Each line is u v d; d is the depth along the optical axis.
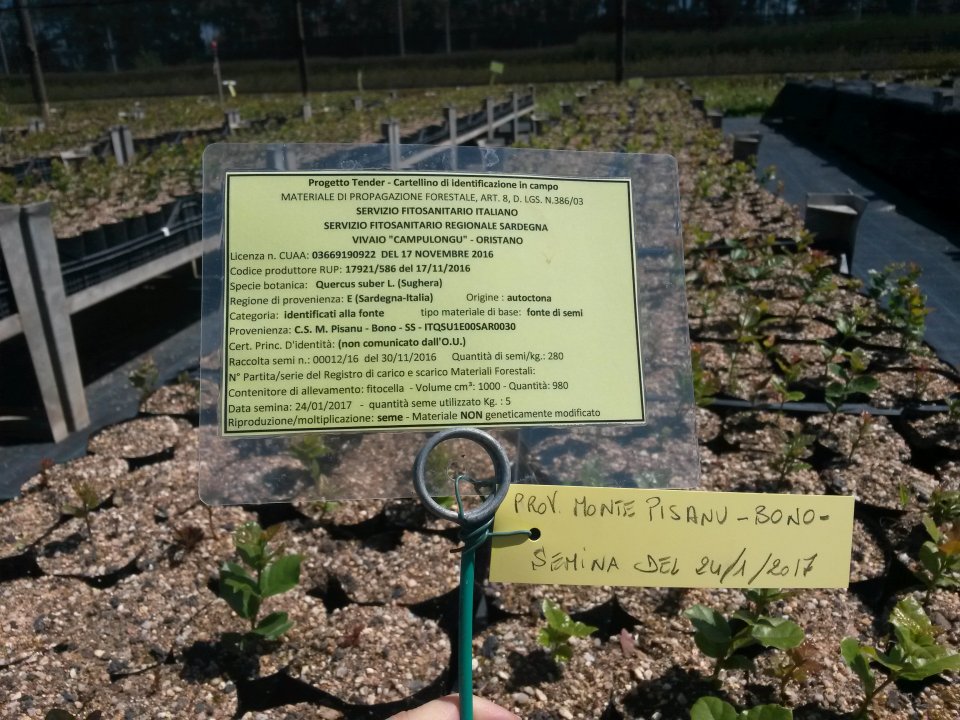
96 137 9.77
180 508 2.80
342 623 2.21
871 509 2.65
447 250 1.07
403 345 1.05
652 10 24.34
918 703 1.88
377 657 2.08
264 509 2.77
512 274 1.09
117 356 4.81
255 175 1.06
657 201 1.18
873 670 1.98
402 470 1.17
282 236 1.05
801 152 10.48
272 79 24.81
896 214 6.90
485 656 2.06
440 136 10.27
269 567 2.03
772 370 3.71
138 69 25.44
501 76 24.20
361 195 1.07
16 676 2.05
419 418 1.05
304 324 1.04
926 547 2.10
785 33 21.97
